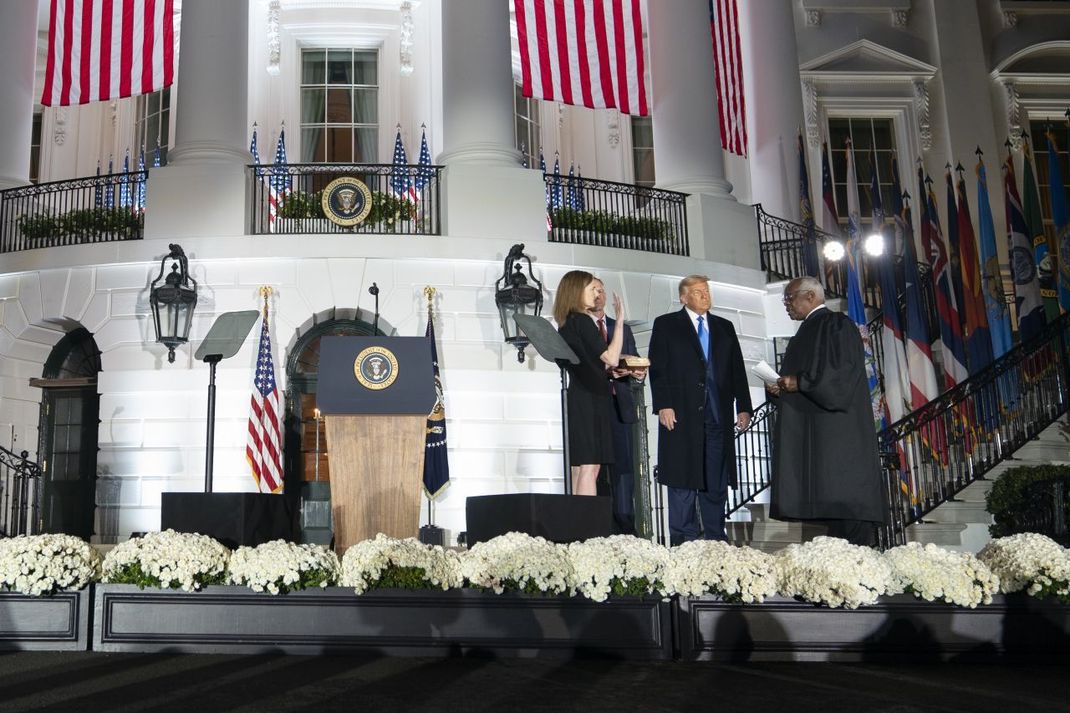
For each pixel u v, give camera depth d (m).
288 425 14.30
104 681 4.40
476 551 5.49
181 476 13.66
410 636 5.22
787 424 6.44
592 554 5.25
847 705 3.95
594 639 5.20
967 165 21.42
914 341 14.41
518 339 13.81
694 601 5.21
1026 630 5.21
